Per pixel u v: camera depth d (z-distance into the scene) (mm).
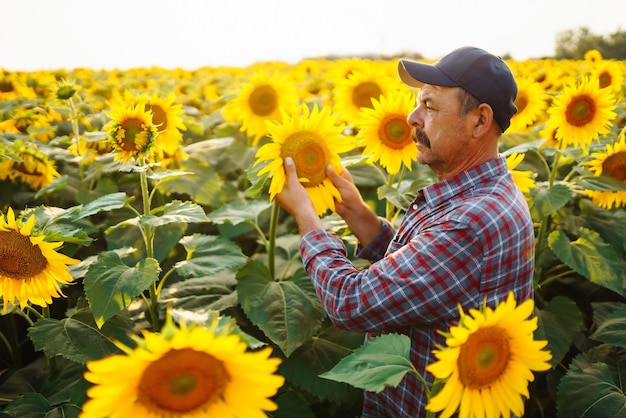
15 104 4578
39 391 2600
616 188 3023
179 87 8195
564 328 2873
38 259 1965
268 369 1146
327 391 2396
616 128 4000
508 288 1878
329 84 7062
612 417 2402
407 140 2789
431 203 2004
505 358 1380
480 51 1921
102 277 2064
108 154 3457
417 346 2002
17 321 3285
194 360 1154
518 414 1410
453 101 1890
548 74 7465
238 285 2422
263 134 4234
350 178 2475
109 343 2189
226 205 2865
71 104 3682
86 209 2221
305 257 2070
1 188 3422
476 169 1957
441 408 1317
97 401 1114
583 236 3059
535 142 3053
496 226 1797
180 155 3686
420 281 1812
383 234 2453
